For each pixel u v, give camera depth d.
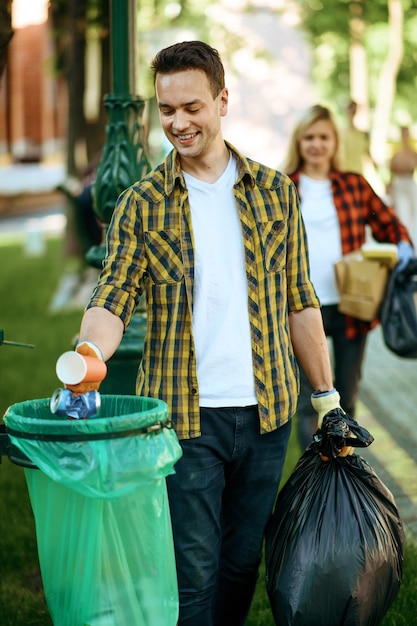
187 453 3.50
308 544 3.53
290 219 3.62
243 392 3.51
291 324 3.74
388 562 3.58
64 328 13.16
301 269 3.69
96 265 5.05
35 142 38.44
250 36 23.67
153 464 3.03
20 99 37.66
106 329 3.33
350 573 3.50
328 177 6.20
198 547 3.55
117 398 3.45
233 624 3.88
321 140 6.14
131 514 3.07
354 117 12.33
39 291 17.17
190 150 3.44
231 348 3.49
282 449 3.64
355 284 6.02
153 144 15.78
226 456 3.56
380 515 3.61
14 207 36.97
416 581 4.86
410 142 19.08
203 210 3.51
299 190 6.16
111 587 3.07
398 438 7.59
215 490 3.57
